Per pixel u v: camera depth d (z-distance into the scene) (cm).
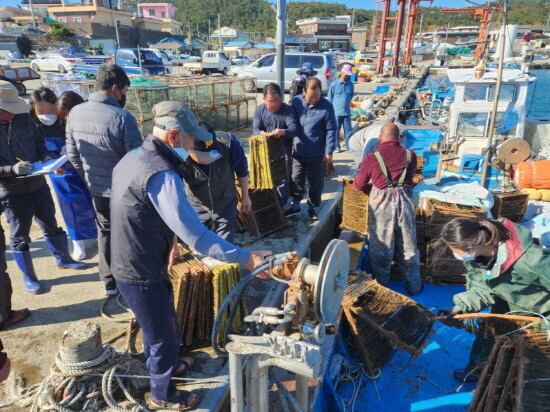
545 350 247
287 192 560
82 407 254
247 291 404
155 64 2441
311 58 1834
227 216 364
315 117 518
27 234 378
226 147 352
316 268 218
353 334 384
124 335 328
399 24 3028
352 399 359
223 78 1149
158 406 252
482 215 499
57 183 415
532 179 677
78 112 319
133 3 13375
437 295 499
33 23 6438
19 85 1850
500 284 288
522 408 209
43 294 387
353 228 573
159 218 209
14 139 351
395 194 457
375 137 670
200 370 293
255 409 225
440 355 409
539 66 3447
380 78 2952
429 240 523
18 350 311
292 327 227
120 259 211
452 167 777
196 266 314
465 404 350
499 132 767
